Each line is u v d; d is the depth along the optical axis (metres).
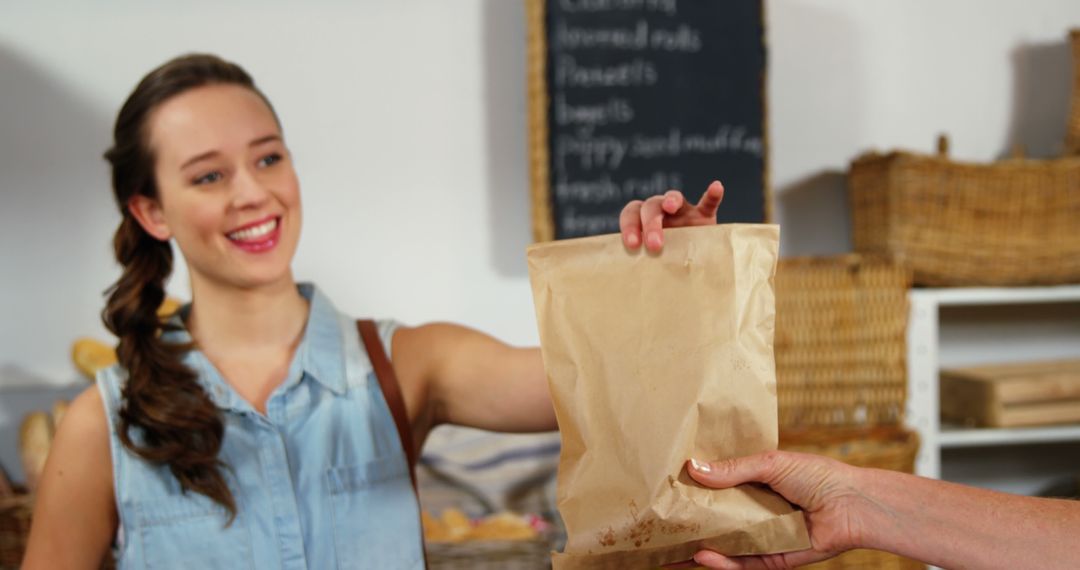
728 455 0.92
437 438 2.16
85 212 2.27
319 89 2.35
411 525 1.30
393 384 1.33
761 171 2.41
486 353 1.36
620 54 2.35
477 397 1.35
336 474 1.27
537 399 1.30
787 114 2.55
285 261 1.29
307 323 1.35
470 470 2.13
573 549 0.91
